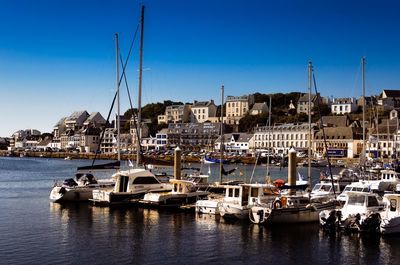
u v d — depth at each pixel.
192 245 34.47
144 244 34.53
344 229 38.72
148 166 59.03
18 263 29.53
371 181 55.69
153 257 31.36
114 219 43.28
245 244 34.88
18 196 60.09
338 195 49.19
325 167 142.62
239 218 42.91
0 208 49.25
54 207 49.72
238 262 30.67
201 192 50.81
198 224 41.22
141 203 49.78
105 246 33.84
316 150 191.62
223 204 43.53
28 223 41.34
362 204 39.22
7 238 35.75
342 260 31.44
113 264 29.75
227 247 34.06
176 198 48.84
